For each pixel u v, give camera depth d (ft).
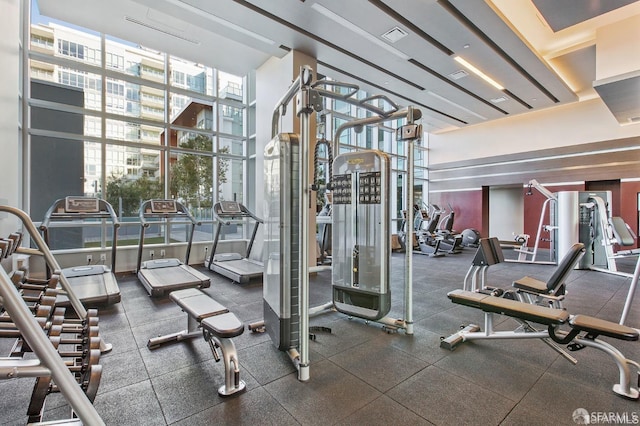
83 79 17.56
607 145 26.84
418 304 13.12
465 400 6.44
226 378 6.50
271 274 8.70
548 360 8.20
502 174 33.42
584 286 16.28
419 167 40.09
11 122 12.87
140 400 6.32
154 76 20.03
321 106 7.22
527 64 19.02
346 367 7.75
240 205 19.80
